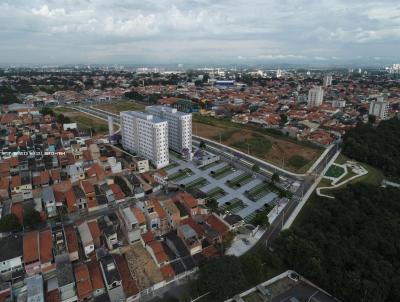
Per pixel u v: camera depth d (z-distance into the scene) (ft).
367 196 455.22
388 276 312.29
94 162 517.55
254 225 389.60
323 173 561.43
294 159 621.31
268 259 325.01
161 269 296.30
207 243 333.83
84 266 286.46
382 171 602.85
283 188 499.51
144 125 560.20
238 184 507.71
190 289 281.74
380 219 396.37
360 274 309.63
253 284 299.58
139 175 492.95
